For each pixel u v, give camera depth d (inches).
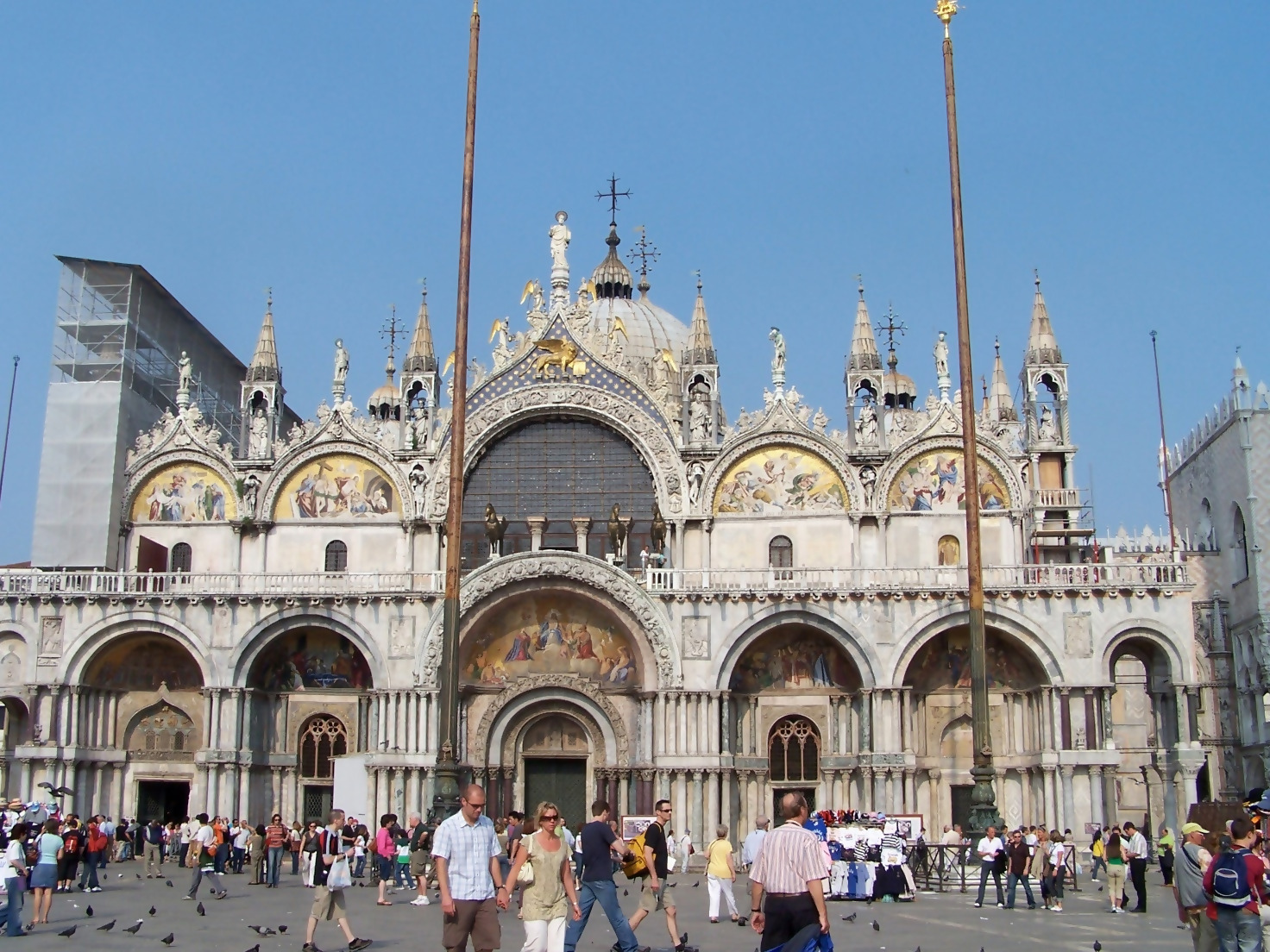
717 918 1518.2
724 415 3117.6
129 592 2753.4
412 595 2728.8
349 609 2736.2
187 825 2491.4
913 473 2854.3
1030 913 1637.6
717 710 2657.5
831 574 2792.8
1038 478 2977.4
